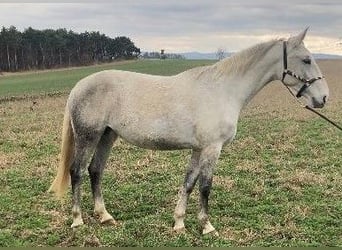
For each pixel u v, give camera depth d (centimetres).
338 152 1291
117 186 959
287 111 2342
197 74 682
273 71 696
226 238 670
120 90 684
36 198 877
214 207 823
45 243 662
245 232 688
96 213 747
